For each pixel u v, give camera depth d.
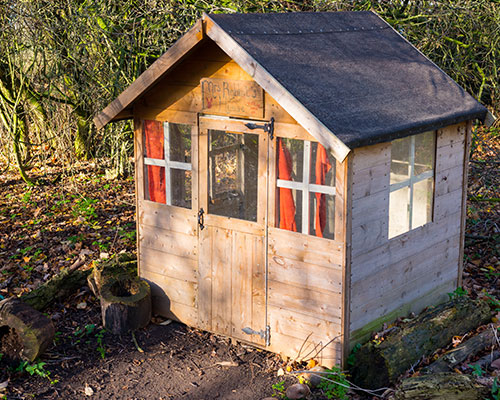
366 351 5.16
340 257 5.12
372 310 5.49
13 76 10.52
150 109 6.17
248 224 5.68
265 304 5.73
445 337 5.42
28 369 5.53
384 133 4.84
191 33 5.27
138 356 5.87
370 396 5.06
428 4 10.05
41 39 10.05
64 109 12.06
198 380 5.46
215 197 5.91
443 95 5.88
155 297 6.60
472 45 10.92
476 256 7.78
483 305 5.90
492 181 9.38
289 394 5.02
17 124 11.52
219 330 6.14
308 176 5.27
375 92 5.38
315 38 5.77
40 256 8.28
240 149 5.66
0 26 9.91
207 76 5.68
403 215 5.71
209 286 6.11
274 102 5.31
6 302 5.71
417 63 6.22
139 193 6.49
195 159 5.94
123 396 5.25
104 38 10.15
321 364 5.43
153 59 10.69
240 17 5.41
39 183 11.95
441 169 6.00
